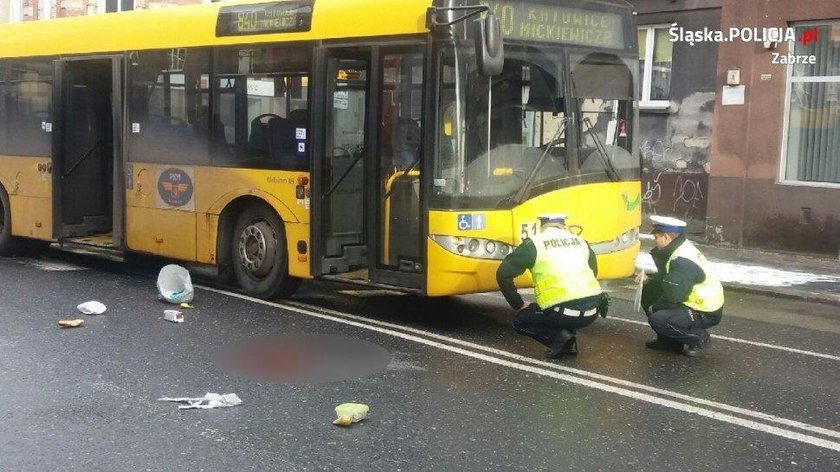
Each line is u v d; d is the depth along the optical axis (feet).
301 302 33.27
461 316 31.48
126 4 85.25
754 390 23.16
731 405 21.75
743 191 50.85
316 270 31.19
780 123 49.52
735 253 49.47
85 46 38.91
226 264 34.78
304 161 31.32
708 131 52.90
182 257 35.81
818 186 48.26
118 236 38.11
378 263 29.68
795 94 49.49
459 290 27.71
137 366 23.82
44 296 32.86
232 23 33.60
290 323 29.53
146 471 16.83
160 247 36.58
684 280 26.14
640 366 25.16
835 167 48.52
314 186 30.99
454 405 21.13
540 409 20.99
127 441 18.35
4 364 23.75
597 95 29.96
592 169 29.63
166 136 36.04
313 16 31.04
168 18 36.04
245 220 34.01
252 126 32.99
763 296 38.99
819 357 27.22
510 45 28.09
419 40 28.09
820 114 48.83
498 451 18.24
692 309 26.48
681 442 19.03
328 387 22.34
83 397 21.12
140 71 36.91
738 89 50.75
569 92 29.17
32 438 18.42
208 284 36.35
